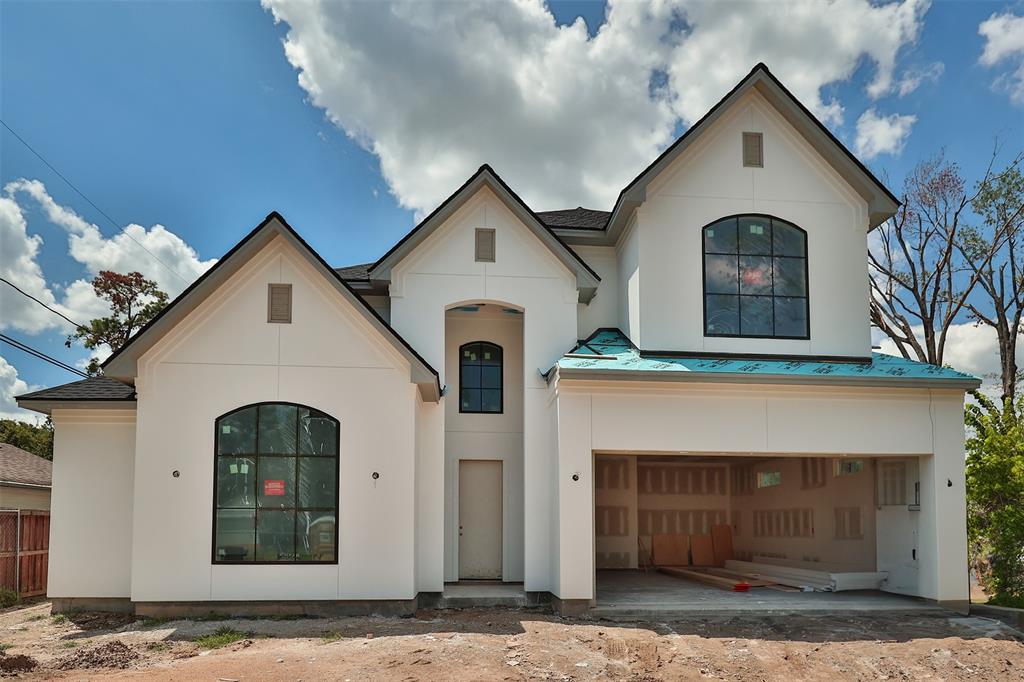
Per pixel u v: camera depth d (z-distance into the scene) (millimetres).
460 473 17172
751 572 19797
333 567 13352
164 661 10469
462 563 16875
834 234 16500
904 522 15477
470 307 16609
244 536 13320
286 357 13734
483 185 15953
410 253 15766
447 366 17297
